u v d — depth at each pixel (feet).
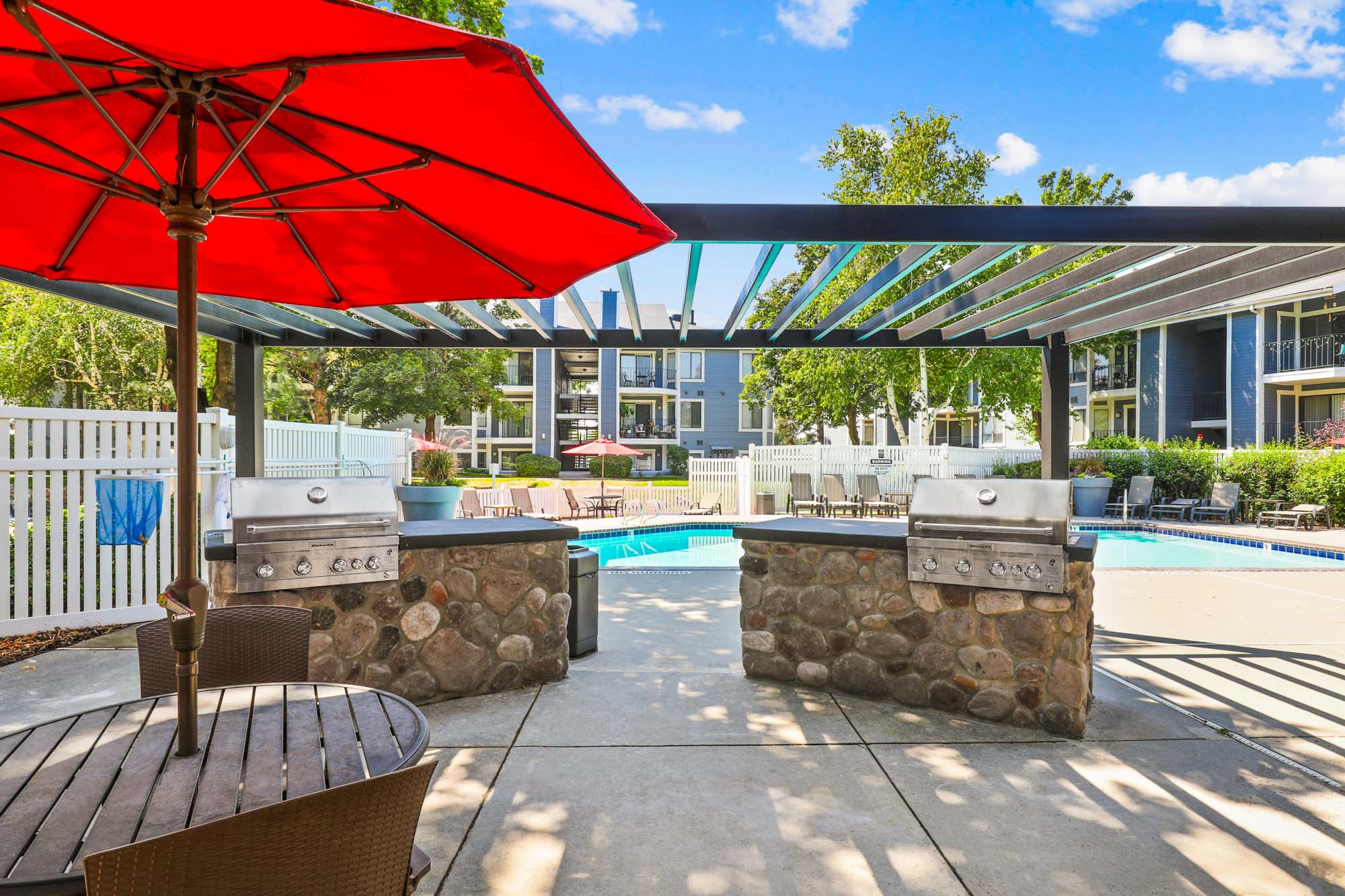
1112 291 16.29
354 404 66.85
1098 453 50.55
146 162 4.92
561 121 5.05
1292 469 42.14
